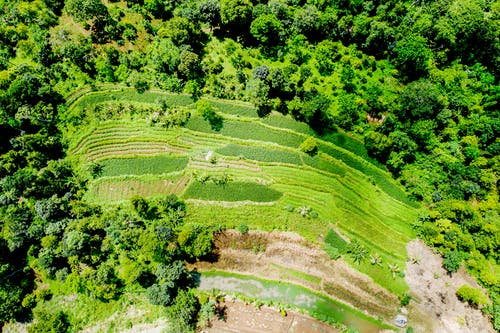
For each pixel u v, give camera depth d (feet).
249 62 299.17
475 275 244.01
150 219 250.37
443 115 274.36
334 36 309.01
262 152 275.18
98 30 296.51
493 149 270.46
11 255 234.38
